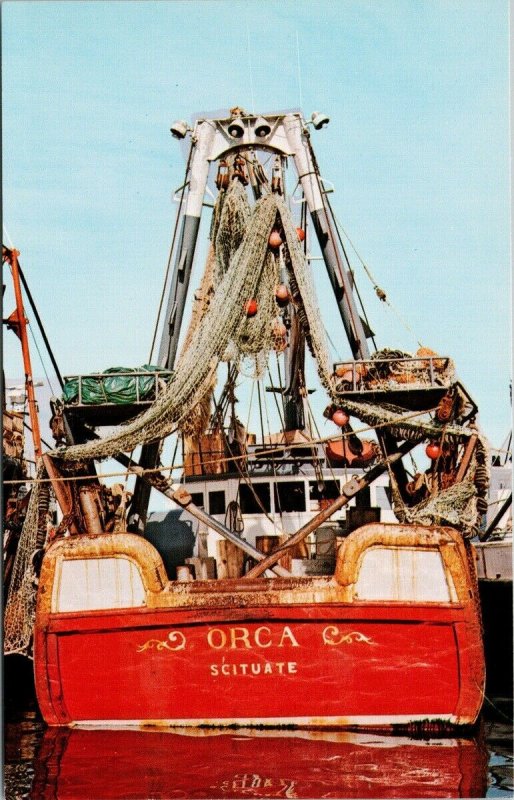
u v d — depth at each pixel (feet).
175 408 39.17
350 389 40.68
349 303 45.39
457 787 31.19
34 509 41.42
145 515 43.60
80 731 37.04
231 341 40.52
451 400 38.45
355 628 35.78
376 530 35.88
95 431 42.96
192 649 36.29
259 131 45.14
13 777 32.30
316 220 45.60
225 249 44.16
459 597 35.63
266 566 38.93
